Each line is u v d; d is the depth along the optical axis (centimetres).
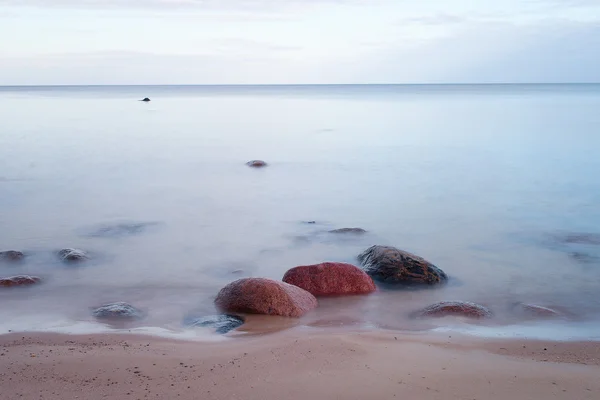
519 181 2122
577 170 2334
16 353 705
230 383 610
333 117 5191
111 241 1337
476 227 1490
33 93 13538
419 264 1080
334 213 1641
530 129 3944
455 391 595
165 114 5462
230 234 1409
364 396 579
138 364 668
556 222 1543
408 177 2223
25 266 1148
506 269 1159
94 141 3212
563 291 1032
